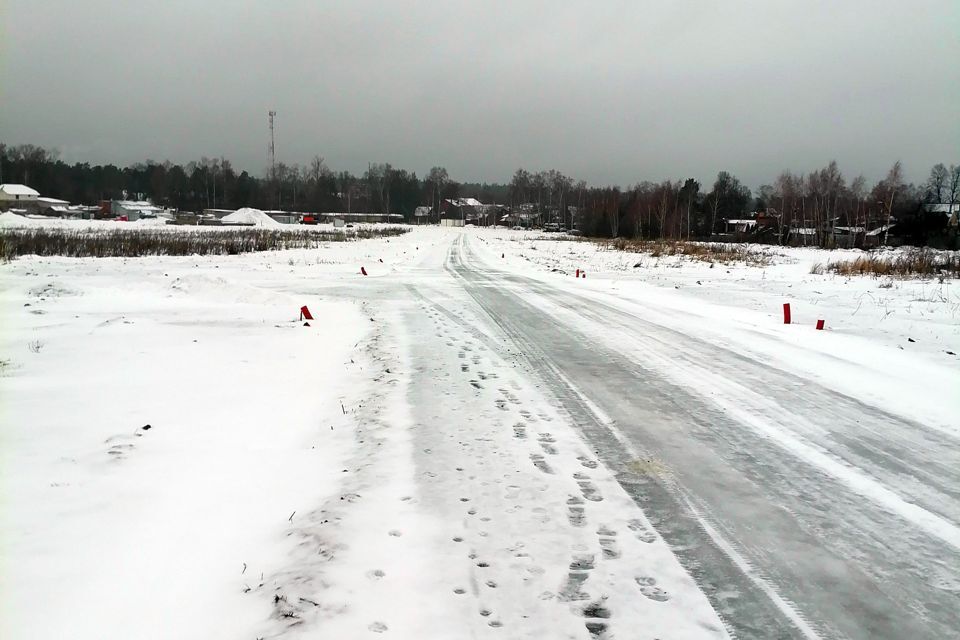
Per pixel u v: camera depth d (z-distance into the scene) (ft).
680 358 30.53
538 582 11.28
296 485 15.17
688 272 87.86
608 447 18.22
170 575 11.13
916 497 15.23
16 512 13.03
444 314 44.24
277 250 118.73
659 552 12.46
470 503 14.39
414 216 513.45
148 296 51.65
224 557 11.82
